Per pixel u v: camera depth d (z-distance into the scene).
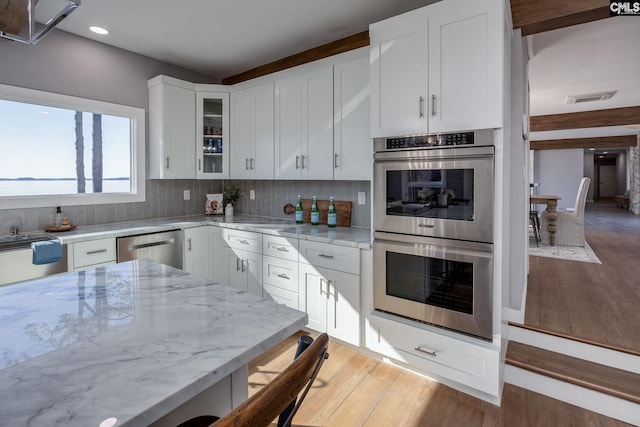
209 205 3.99
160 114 3.34
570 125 6.24
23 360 0.76
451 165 2.02
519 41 2.45
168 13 2.60
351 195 3.19
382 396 2.06
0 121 2.65
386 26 2.24
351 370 2.34
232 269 3.34
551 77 4.16
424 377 2.25
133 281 1.34
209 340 0.86
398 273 2.28
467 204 1.98
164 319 0.99
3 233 2.61
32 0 1.26
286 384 0.60
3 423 0.57
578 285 3.41
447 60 2.01
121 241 2.82
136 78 3.36
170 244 3.19
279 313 1.04
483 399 2.03
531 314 2.66
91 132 3.14
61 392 0.65
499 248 1.91
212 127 3.74
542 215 5.61
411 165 2.17
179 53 3.37
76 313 1.03
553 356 2.26
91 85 3.05
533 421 1.86
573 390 2.00
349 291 2.50
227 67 3.76
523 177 2.57
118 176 3.34
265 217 3.88
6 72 2.59
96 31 2.89
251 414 0.53
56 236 2.56
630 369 2.08
